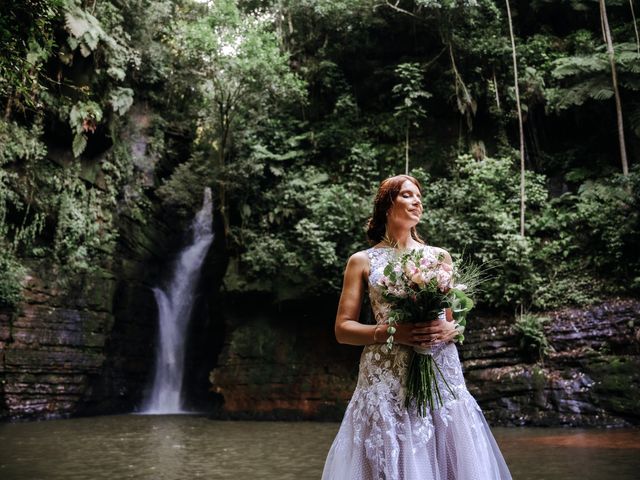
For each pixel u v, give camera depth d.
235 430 12.62
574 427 11.89
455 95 17.86
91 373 17.56
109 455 8.61
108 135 17.78
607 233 14.02
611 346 12.66
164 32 20.44
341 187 16.41
